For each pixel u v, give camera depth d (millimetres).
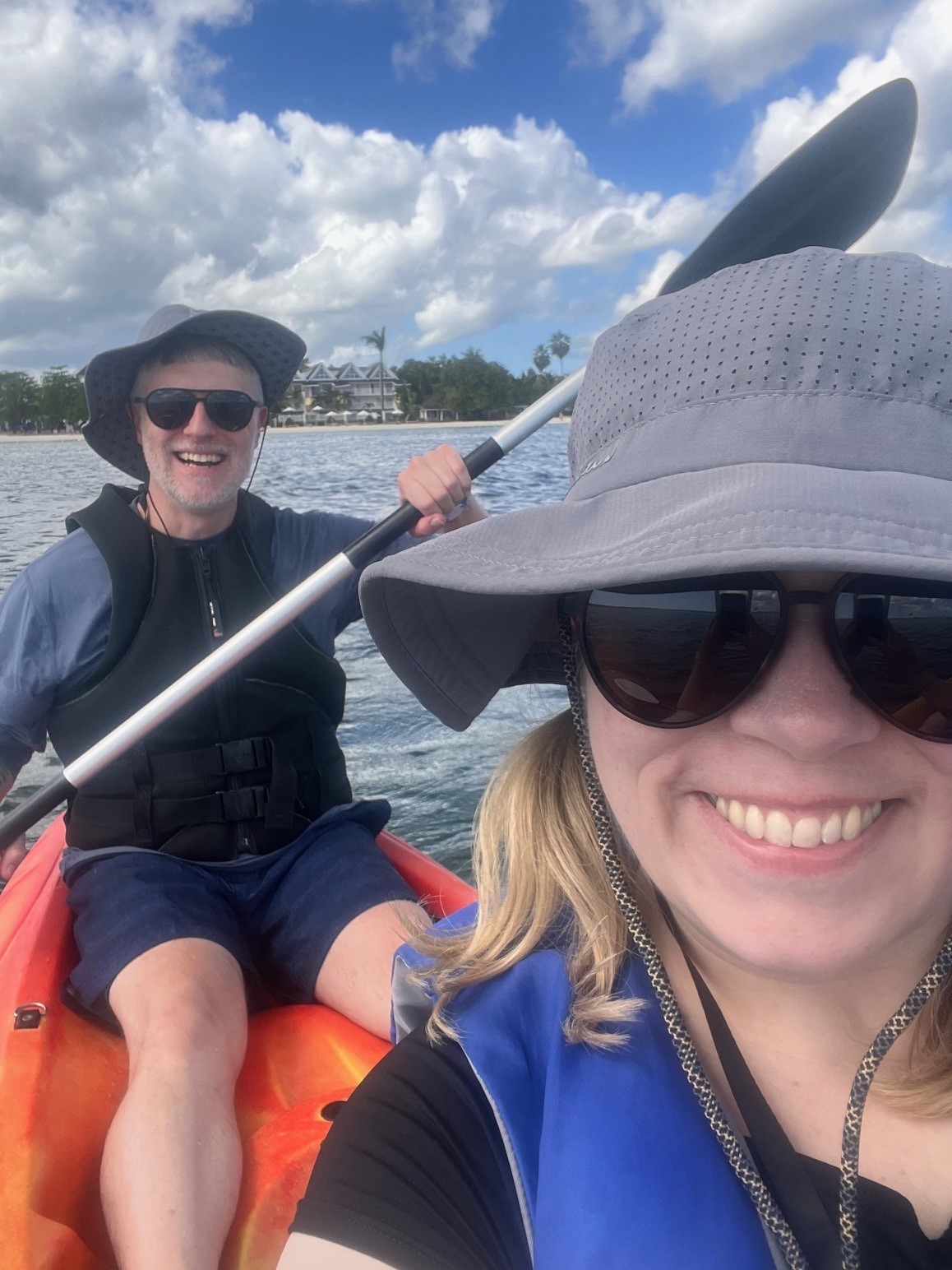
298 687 935
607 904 320
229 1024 705
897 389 220
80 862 861
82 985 747
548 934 327
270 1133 646
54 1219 555
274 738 910
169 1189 557
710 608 257
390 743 1641
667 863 287
